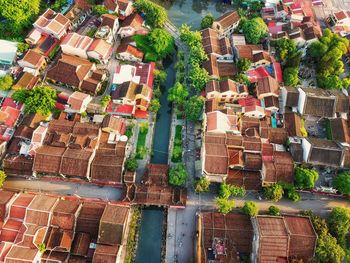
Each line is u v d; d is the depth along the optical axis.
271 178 77.94
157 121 93.44
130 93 88.44
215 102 88.00
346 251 71.88
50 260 68.94
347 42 100.00
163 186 78.81
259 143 82.12
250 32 101.69
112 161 79.44
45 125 84.69
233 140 81.75
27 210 71.00
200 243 71.56
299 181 77.75
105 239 69.56
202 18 115.31
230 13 105.75
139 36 101.81
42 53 97.31
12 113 85.81
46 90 87.25
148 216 80.44
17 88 90.44
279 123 89.62
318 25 107.81
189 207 78.94
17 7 97.69
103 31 98.69
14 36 100.94
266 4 111.75
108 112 89.25
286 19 108.38
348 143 84.75
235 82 92.31
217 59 99.06
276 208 75.50
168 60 104.44
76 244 70.50
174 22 113.81
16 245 67.75
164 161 86.81
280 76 96.12
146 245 77.19
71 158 77.88
